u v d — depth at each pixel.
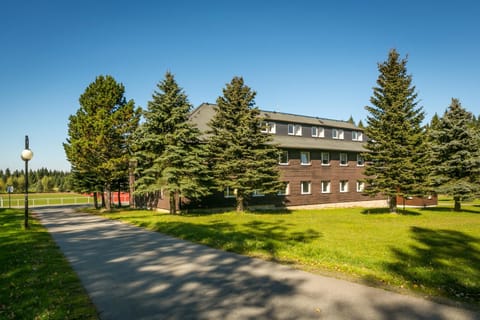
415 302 5.63
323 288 6.46
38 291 6.29
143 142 22.61
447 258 8.94
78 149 26.23
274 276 7.34
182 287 6.64
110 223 18.47
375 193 23.03
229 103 23.25
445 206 34.53
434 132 26.77
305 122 35.47
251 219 19.92
